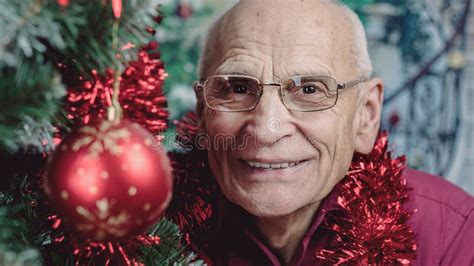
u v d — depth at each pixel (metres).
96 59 0.65
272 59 0.96
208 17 2.09
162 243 0.87
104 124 0.62
